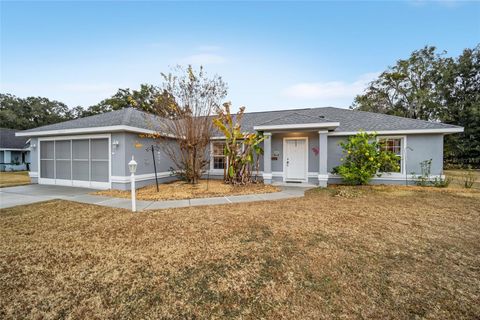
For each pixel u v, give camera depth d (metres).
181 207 5.96
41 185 10.10
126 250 3.33
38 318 1.96
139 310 2.07
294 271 2.74
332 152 10.57
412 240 3.71
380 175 9.80
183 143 9.19
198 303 2.16
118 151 8.75
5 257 3.12
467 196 7.34
